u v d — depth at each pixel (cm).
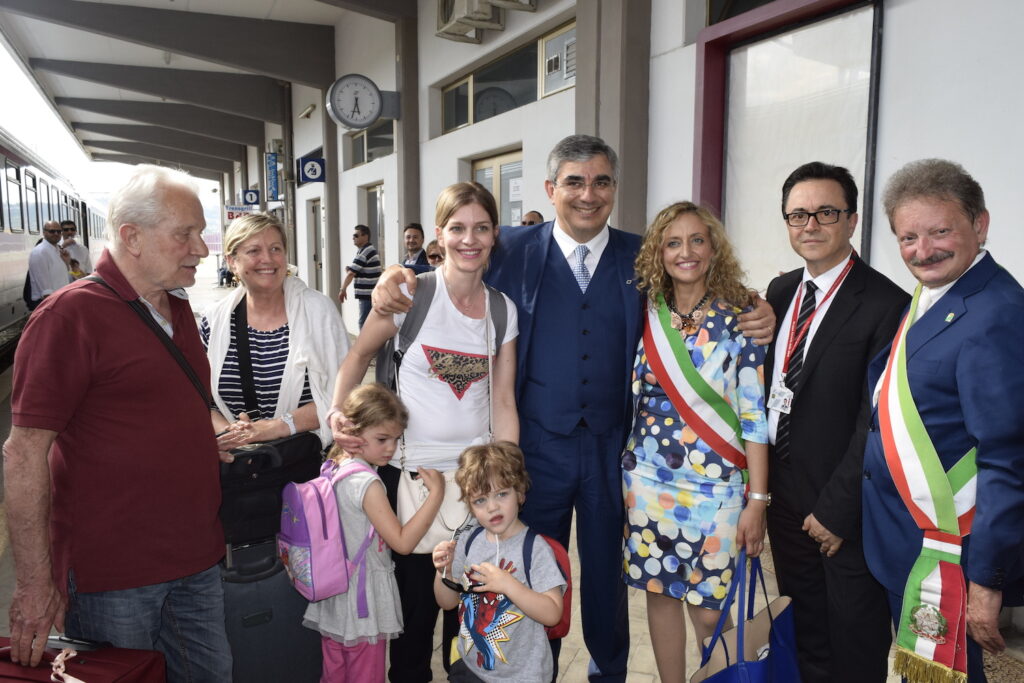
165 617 180
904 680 171
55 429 143
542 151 618
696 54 434
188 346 175
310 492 192
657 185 478
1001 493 145
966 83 297
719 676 177
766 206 417
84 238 1691
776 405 197
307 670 203
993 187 288
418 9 848
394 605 205
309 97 1409
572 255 224
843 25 358
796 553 204
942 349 157
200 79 1492
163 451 159
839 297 190
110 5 1048
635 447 210
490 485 182
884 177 339
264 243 206
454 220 195
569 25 590
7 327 893
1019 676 245
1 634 279
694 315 199
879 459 171
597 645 230
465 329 205
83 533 154
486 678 189
